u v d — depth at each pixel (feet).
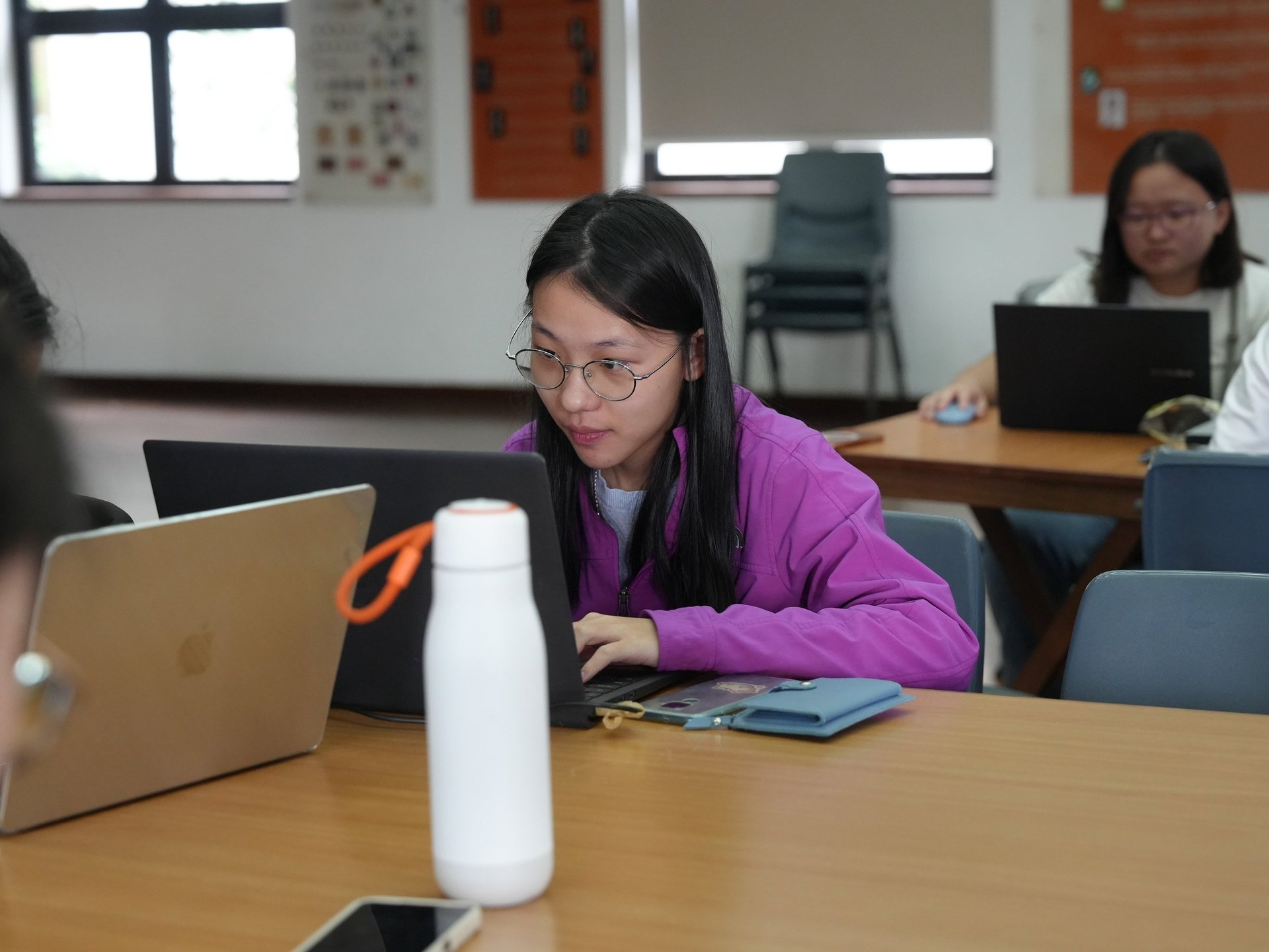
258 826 3.09
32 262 23.97
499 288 22.40
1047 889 2.68
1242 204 18.52
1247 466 6.38
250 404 22.84
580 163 21.56
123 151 24.25
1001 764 3.39
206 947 2.52
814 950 2.44
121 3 23.67
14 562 1.49
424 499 3.54
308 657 3.43
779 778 3.31
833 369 20.92
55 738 2.89
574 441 4.35
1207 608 4.40
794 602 4.64
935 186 20.27
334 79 22.62
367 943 2.40
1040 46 19.12
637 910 2.60
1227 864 2.79
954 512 15.05
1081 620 4.52
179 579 3.08
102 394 23.65
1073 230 19.43
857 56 20.02
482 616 2.49
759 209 20.76
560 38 21.29
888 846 2.89
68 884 2.80
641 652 4.03
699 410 4.50
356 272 23.13
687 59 20.80
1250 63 18.20
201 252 23.86
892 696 3.81
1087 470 7.36
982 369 9.65
